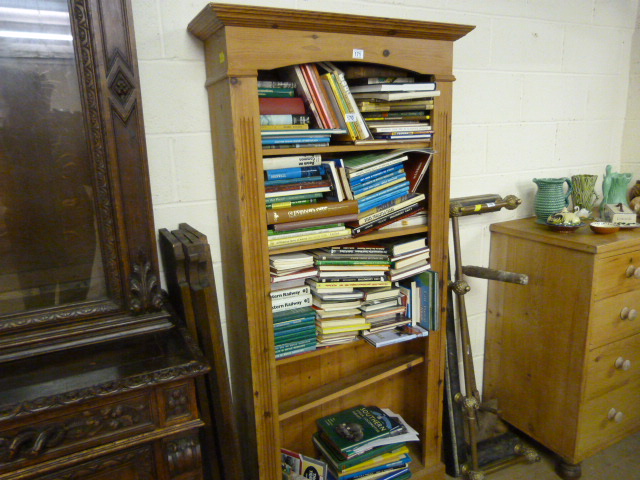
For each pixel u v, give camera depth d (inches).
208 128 54.0
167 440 38.7
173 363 38.2
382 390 72.7
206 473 52.1
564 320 67.6
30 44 38.2
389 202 56.2
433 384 65.8
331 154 59.5
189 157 53.6
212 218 56.5
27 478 33.5
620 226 69.5
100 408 35.2
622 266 65.1
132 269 43.1
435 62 54.0
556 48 76.0
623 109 86.7
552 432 72.0
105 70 39.3
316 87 49.3
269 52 44.9
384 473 64.8
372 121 54.0
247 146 45.8
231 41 43.0
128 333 43.0
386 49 50.5
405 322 60.0
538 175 80.5
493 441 75.1
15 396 33.6
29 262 41.0
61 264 42.1
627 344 69.9
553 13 74.0
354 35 48.4
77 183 41.7
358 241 54.6
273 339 51.9
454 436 69.8
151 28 49.1
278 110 48.6
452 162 70.9
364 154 58.6
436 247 60.8
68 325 41.7
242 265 48.7
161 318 44.5
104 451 35.4
